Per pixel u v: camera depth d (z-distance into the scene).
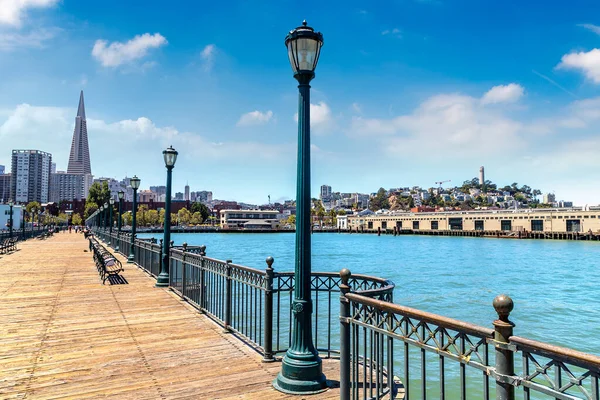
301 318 4.89
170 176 12.38
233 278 7.12
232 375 5.22
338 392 4.70
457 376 9.81
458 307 19.66
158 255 13.74
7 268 17.12
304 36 4.78
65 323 7.82
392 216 169.12
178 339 6.78
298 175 4.98
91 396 4.54
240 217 182.50
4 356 5.88
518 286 27.75
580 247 82.94
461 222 142.62
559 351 2.07
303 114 4.98
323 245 93.62
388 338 3.40
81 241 42.38
